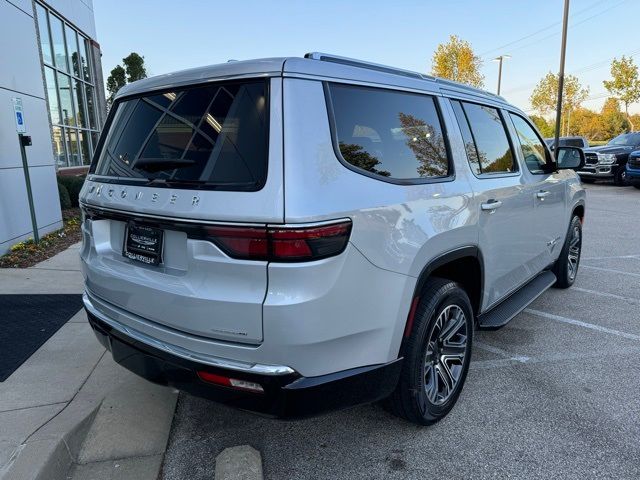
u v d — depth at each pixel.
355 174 2.26
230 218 2.02
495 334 4.41
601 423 3.00
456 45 41.94
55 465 2.48
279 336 2.01
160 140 2.48
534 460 2.66
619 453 2.71
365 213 2.20
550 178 4.55
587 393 3.36
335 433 2.92
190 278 2.18
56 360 3.60
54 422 2.77
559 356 3.94
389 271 2.33
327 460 2.68
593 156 17.91
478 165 3.30
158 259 2.35
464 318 3.06
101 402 3.07
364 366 2.31
